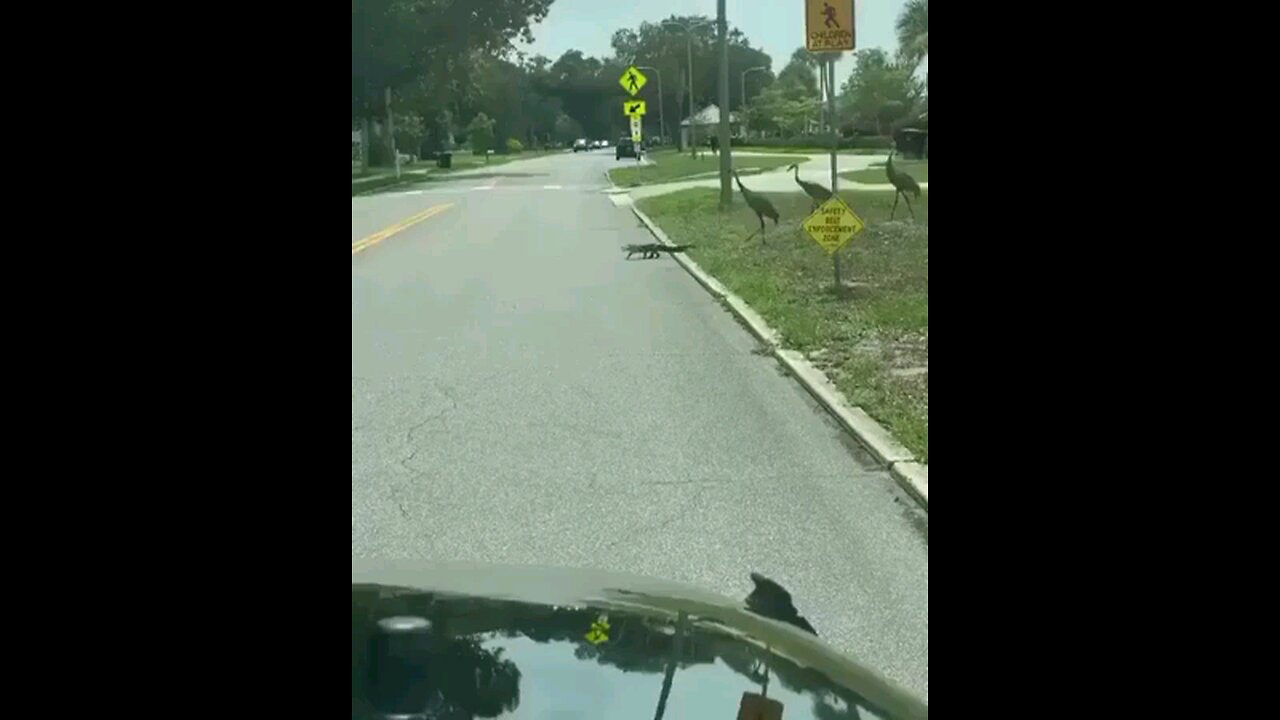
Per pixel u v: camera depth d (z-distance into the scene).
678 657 2.85
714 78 103.44
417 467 8.77
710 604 3.32
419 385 11.65
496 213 36.16
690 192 39.44
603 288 18.95
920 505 7.77
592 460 9.06
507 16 70.94
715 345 13.87
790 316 14.69
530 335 14.61
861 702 2.79
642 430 10.00
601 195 44.75
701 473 8.73
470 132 113.38
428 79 73.00
